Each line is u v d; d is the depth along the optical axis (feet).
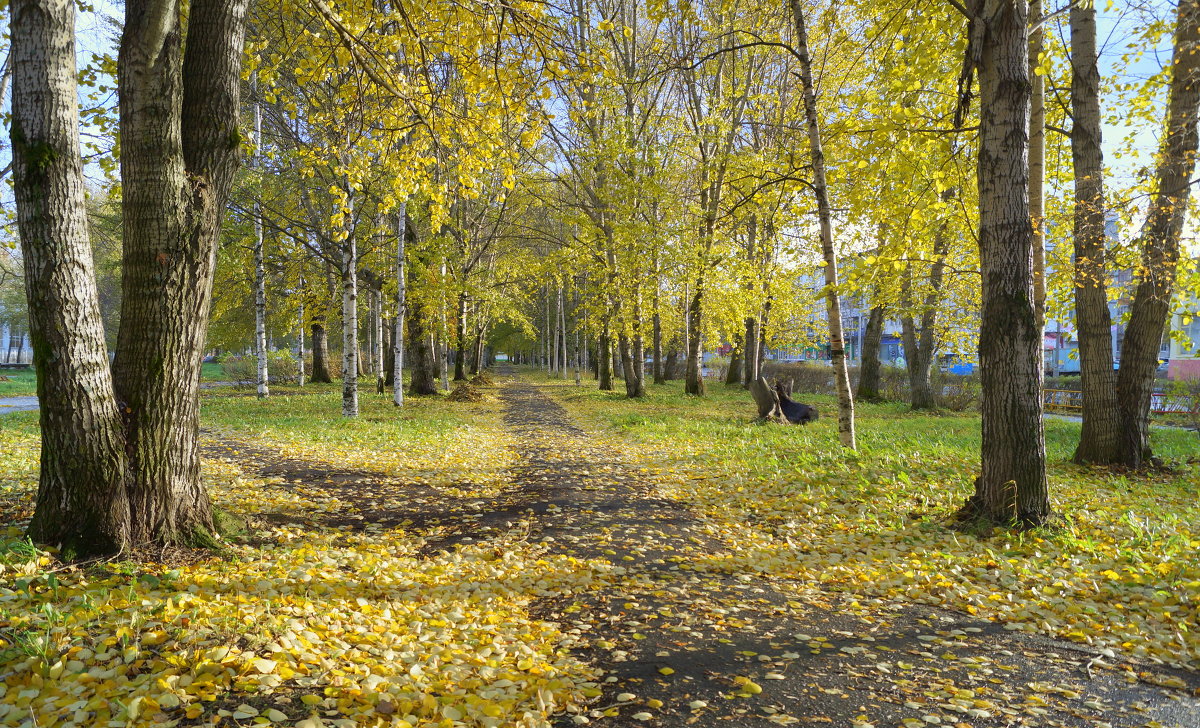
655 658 11.82
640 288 71.56
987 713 9.73
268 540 17.89
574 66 24.34
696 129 71.92
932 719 9.48
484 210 84.02
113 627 10.68
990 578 16.63
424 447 38.50
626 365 81.41
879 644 12.59
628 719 9.49
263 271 67.92
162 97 14.51
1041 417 20.29
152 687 9.05
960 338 58.29
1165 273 29.84
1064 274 32.78
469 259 83.97
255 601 12.55
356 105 27.99
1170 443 43.57
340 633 11.73
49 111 13.25
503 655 11.69
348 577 15.28
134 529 14.85
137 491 14.92
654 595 15.53
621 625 13.62
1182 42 29.32
